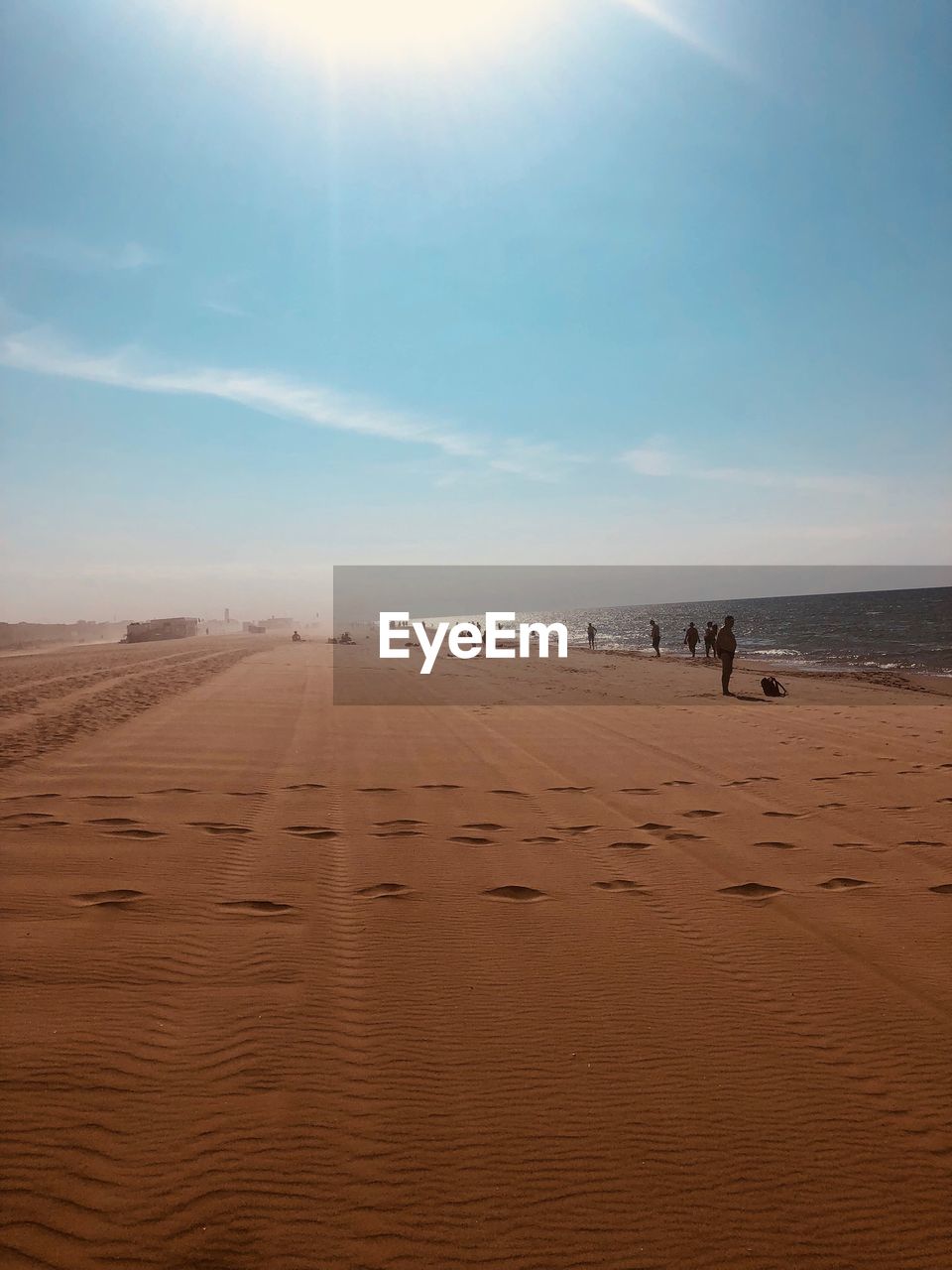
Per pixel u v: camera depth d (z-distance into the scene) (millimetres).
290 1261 2789
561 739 14648
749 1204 3146
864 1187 3250
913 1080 4020
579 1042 4320
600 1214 3068
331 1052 4129
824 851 7895
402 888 6707
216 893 6402
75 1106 3553
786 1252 2914
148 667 31328
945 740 14633
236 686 23391
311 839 8039
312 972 5066
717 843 8156
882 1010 4734
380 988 4891
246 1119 3533
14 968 4902
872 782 11062
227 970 5039
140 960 5109
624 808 9594
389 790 10273
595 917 6156
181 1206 3006
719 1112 3723
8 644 92875
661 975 5156
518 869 7273
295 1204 3055
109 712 16484
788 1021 4594
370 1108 3662
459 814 9203
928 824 8938
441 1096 3781
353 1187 3158
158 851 7383
